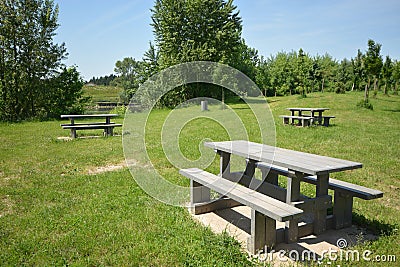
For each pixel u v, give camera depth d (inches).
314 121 530.9
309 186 198.7
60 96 797.9
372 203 172.2
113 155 307.9
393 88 1216.2
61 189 200.2
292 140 362.3
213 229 144.9
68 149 343.0
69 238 129.3
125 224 144.2
